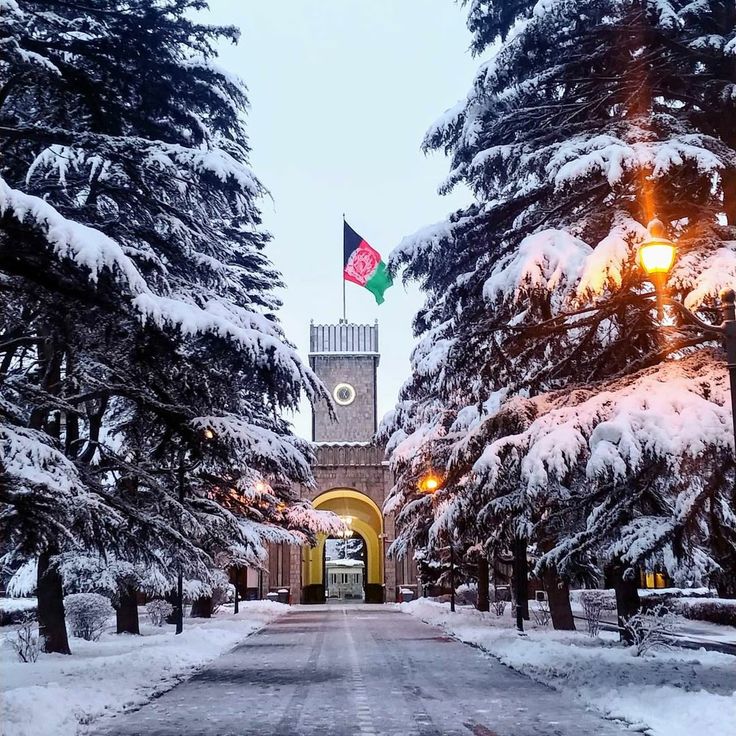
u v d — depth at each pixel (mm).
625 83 14172
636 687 12312
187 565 16984
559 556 16344
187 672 16281
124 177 15711
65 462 12406
